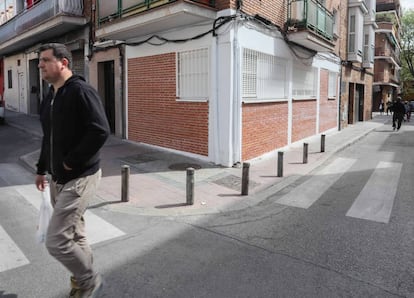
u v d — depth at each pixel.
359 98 23.39
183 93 9.16
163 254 3.97
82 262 2.83
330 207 5.75
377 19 37.88
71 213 2.74
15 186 6.61
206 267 3.68
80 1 12.34
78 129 2.77
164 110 9.73
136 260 3.82
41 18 13.65
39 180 3.19
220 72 8.24
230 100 8.16
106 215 5.21
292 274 3.55
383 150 11.95
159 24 8.65
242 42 8.38
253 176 7.70
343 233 4.64
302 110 12.63
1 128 14.35
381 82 39.56
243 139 8.76
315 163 9.23
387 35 38.88
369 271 3.63
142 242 4.30
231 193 6.43
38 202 5.68
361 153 11.30
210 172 7.83
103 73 12.36
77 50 13.28
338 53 16.77
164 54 9.53
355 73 20.67
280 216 5.31
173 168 8.07
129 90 10.98
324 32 12.09
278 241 4.37
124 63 11.05
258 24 9.01
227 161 8.32
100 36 10.20
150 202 5.80
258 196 6.28
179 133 9.34
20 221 4.88
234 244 4.27
